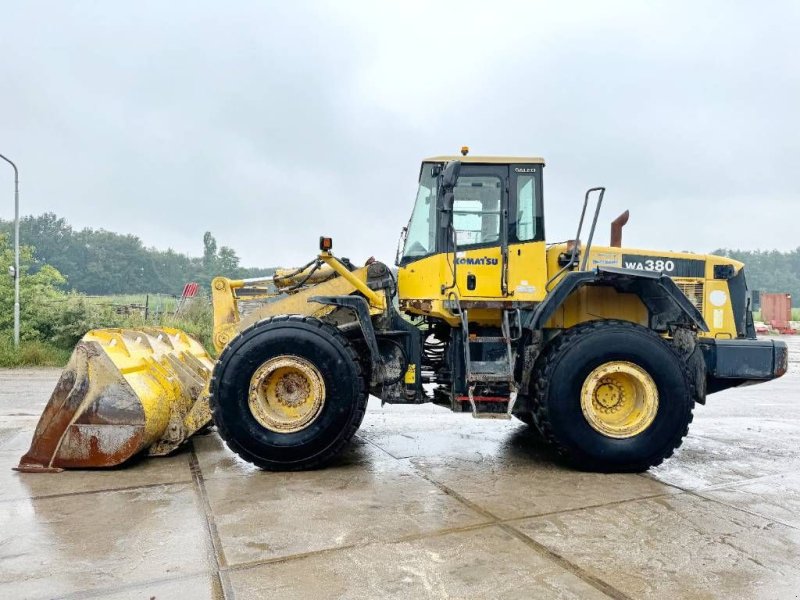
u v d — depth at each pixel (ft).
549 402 15.38
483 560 9.80
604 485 14.25
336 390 15.15
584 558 9.96
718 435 20.54
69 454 14.84
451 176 15.67
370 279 17.66
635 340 15.46
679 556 10.11
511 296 16.96
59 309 44.91
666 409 15.40
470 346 17.02
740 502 13.05
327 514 11.88
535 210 17.16
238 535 10.73
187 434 16.56
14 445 17.31
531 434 19.98
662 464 16.42
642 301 17.34
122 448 14.83
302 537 10.68
